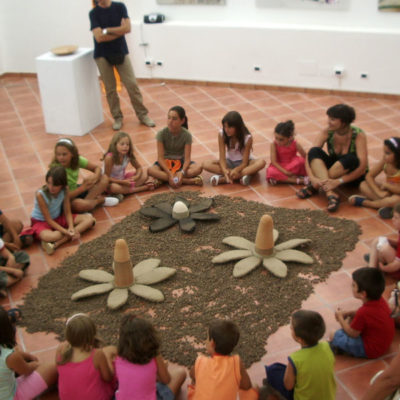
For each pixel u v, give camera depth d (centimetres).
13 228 385
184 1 721
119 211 445
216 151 552
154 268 358
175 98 712
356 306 323
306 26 677
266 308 323
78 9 769
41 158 555
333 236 394
